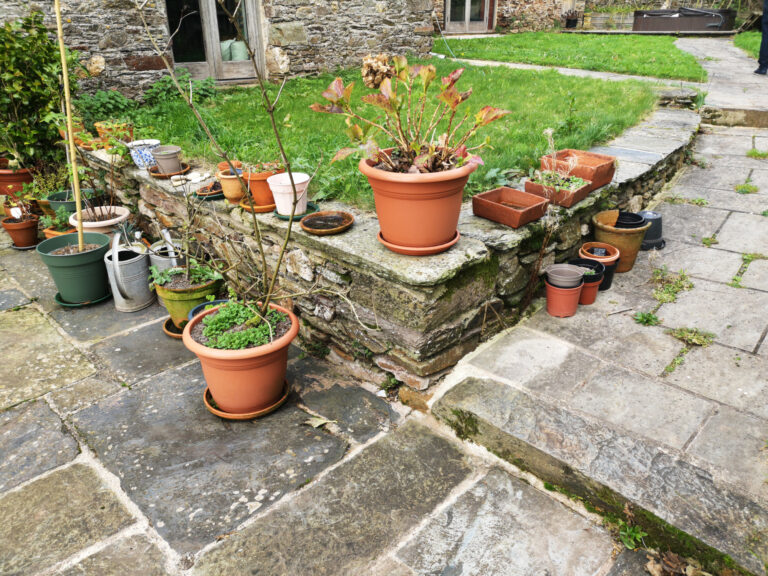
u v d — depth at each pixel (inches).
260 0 321.7
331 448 102.5
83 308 161.8
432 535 84.1
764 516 75.6
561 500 89.0
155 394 120.7
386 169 99.3
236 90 319.3
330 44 354.3
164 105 277.3
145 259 158.2
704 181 192.7
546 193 129.9
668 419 93.7
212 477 96.9
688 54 421.1
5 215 224.8
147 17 281.4
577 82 307.1
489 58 439.2
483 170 151.8
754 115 238.7
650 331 119.1
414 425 107.6
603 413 96.0
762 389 99.6
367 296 110.7
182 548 83.7
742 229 159.0
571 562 78.7
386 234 104.9
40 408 117.1
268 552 82.5
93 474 99.1
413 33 393.1
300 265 126.0
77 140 209.3
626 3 786.2
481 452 99.7
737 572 70.8
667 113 241.4
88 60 271.6
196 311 120.5
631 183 158.6
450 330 107.1
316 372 127.4
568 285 121.3
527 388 103.6
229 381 105.3
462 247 106.3
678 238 159.2
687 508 77.6
